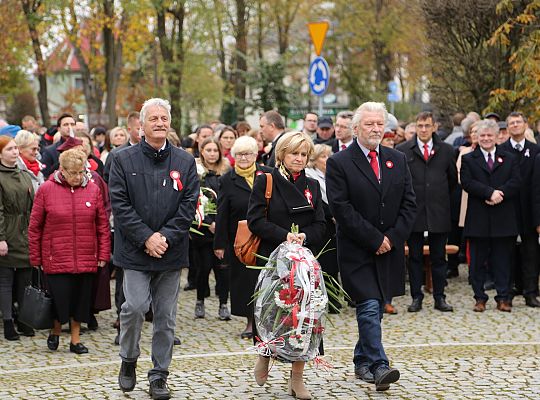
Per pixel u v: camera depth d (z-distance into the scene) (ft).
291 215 25.93
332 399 23.97
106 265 34.91
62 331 35.81
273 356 24.12
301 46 118.93
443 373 26.91
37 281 35.91
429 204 39.01
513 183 38.47
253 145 34.35
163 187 24.16
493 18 54.75
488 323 36.42
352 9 116.57
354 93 121.39
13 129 41.01
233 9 103.81
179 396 24.45
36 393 25.11
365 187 25.59
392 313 38.60
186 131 117.80
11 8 111.04
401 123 60.18
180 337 34.22
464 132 47.21
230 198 34.12
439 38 57.72
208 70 129.18
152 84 130.72
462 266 52.95
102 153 49.06
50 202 31.48
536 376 26.45
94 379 26.89
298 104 81.46
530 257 40.27
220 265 37.60
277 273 24.14
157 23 102.73
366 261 25.62
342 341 32.76
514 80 56.44
